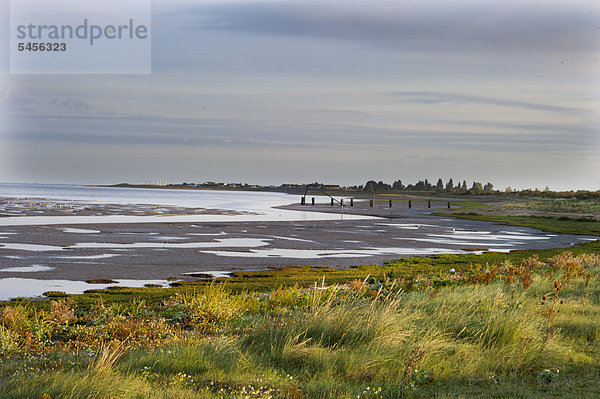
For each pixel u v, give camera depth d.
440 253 42.16
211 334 13.45
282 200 189.75
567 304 14.91
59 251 36.06
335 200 188.12
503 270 28.06
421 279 24.28
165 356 9.87
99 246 39.28
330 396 7.77
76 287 24.33
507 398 7.81
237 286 24.48
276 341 10.61
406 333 10.65
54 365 9.77
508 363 9.45
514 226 77.88
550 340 10.19
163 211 90.81
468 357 9.76
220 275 28.64
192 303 16.66
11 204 98.69
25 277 26.53
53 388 7.77
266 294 21.67
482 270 29.11
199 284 25.27
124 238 45.00
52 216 70.12
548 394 7.97
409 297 16.70
